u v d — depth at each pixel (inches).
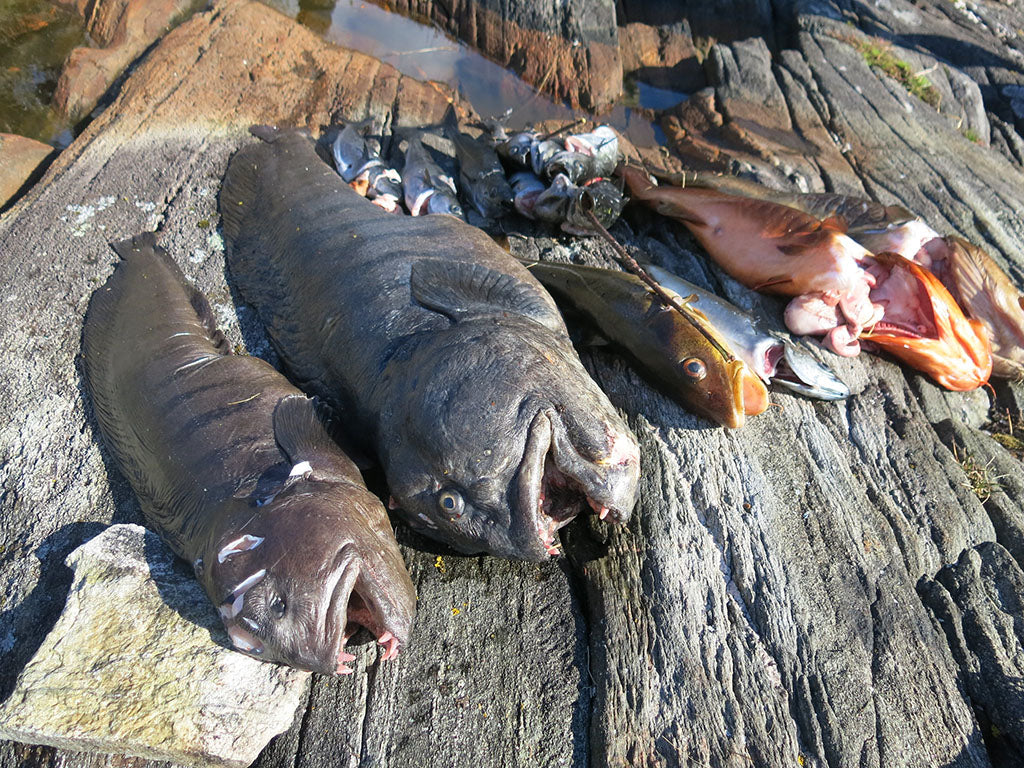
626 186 54.1
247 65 65.6
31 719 29.3
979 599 36.0
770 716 32.5
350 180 53.8
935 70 76.5
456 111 65.4
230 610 29.6
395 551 32.0
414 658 33.9
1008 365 46.8
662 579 35.7
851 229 49.8
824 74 72.2
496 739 32.4
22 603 34.9
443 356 34.0
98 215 50.8
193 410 35.4
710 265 50.6
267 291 44.1
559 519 34.9
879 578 36.3
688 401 40.0
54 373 42.3
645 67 77.5
